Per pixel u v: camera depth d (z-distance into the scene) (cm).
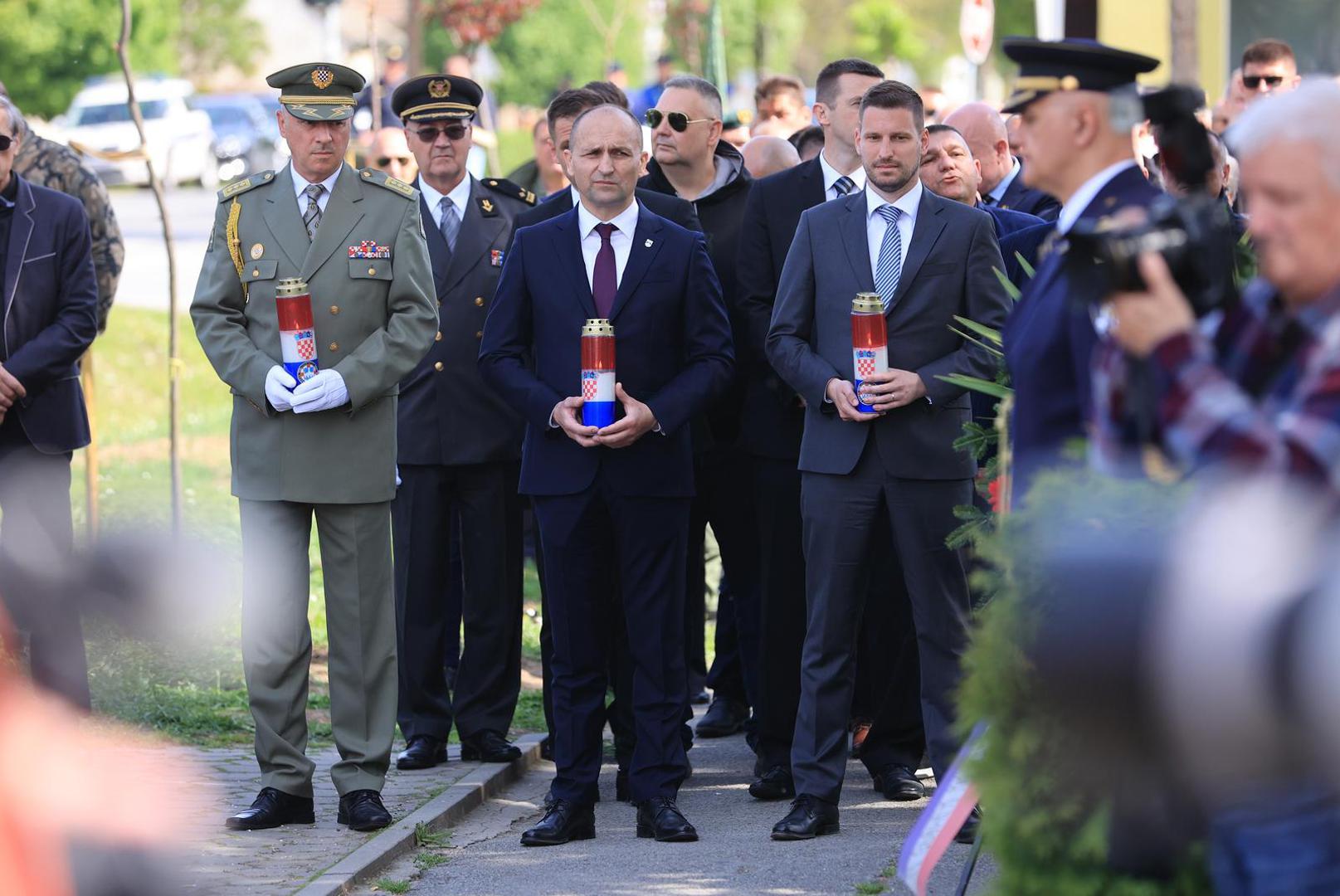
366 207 974
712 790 1070
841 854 895
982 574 498
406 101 1162
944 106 2261
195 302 971
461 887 851
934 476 912
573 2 6181
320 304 958
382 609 974
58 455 1093
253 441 958
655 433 932
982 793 478
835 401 919
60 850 246
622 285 947
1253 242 595
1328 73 2880
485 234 1159
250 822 939
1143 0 2858
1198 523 307
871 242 946
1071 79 577
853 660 946
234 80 7256
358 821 940
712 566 1862
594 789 952
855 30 6669
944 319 928
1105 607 306
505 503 1149
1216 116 1545
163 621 234
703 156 1146
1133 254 453
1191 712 291
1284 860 376
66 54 4069
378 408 968
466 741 1149
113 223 1267
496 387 951
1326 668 279
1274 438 424
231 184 980
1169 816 412
